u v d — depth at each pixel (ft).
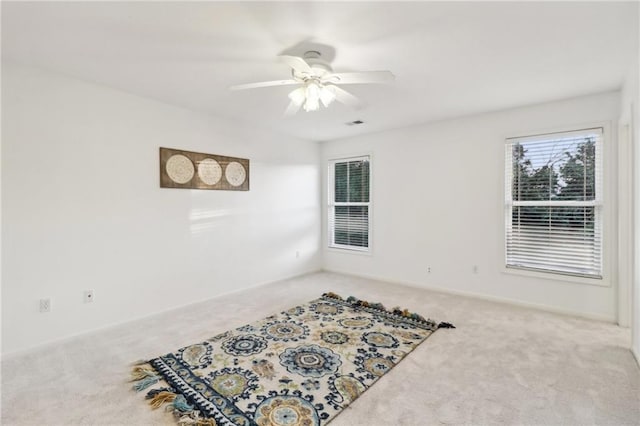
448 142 13.62
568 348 8.46
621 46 7.32
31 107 8.45
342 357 8.04
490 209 12.64
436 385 6.83
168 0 5.63
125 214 10.32
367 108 11.89
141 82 9.46
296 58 6.55
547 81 9.36
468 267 13.24
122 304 10.28
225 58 7.91
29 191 8.46
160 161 11.16
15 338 8.29
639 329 7.54
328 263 18.24
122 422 5.72
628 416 5.82
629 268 9.42
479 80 9.27
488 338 9.12
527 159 11.91
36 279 8.61
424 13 6.05
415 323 10.27
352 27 6.52
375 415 5.90
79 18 6.19
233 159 13.58
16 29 6.57
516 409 6.04
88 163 9.48
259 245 14.80
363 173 16.74
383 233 15.84
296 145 16.75
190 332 9.63
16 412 5.98
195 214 12.28
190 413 5.94
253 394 6.52
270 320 10.55
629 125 8.70
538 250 11.74
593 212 10.67
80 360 7.94
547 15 6.12
